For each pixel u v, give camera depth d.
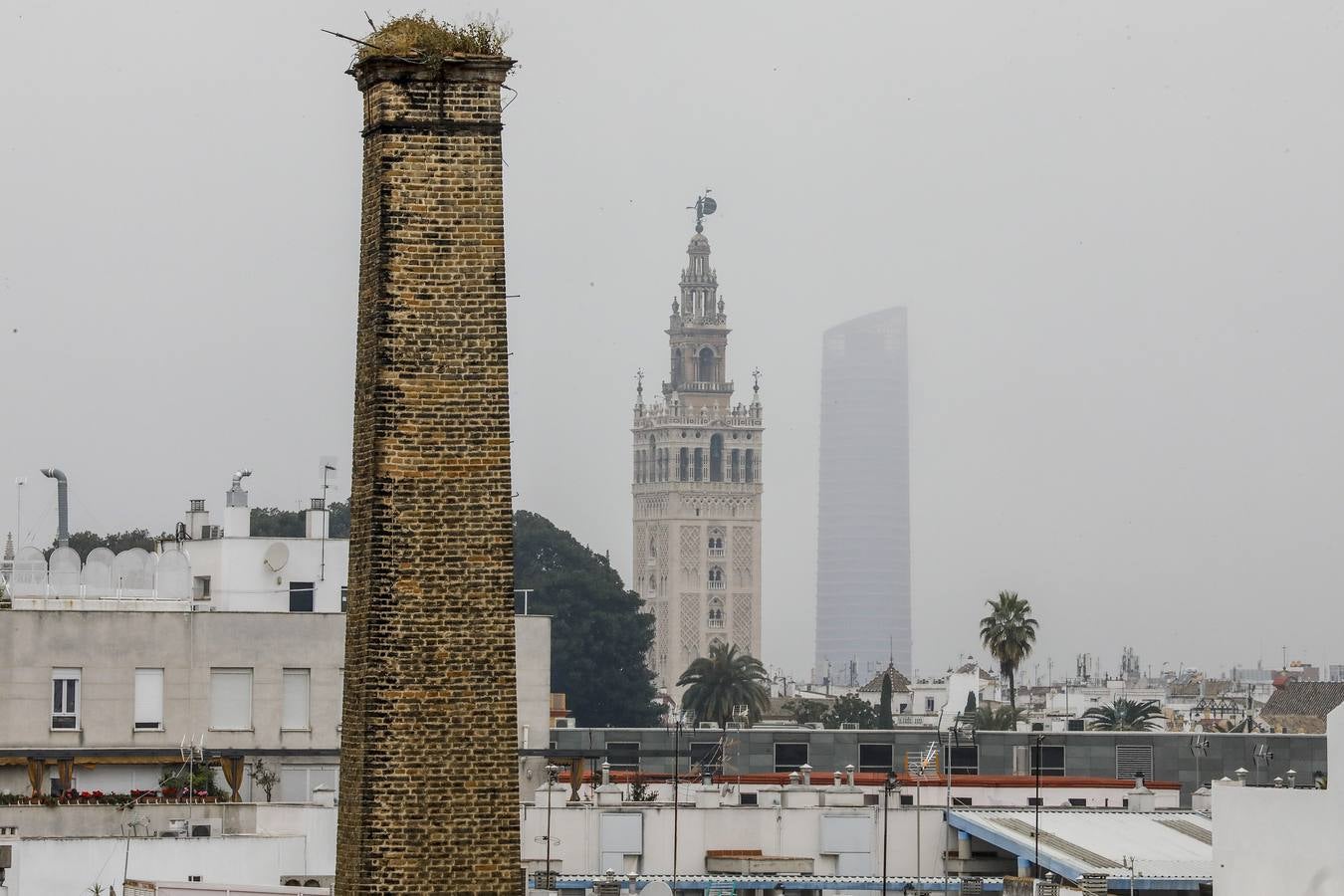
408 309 138.62
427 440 138.38
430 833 137.38
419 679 137.75
